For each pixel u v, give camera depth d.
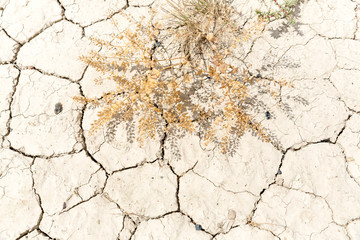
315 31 3.06
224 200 2.67
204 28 3.01
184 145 2.79
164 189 2.71
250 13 3.12
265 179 2.71
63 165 2.78
